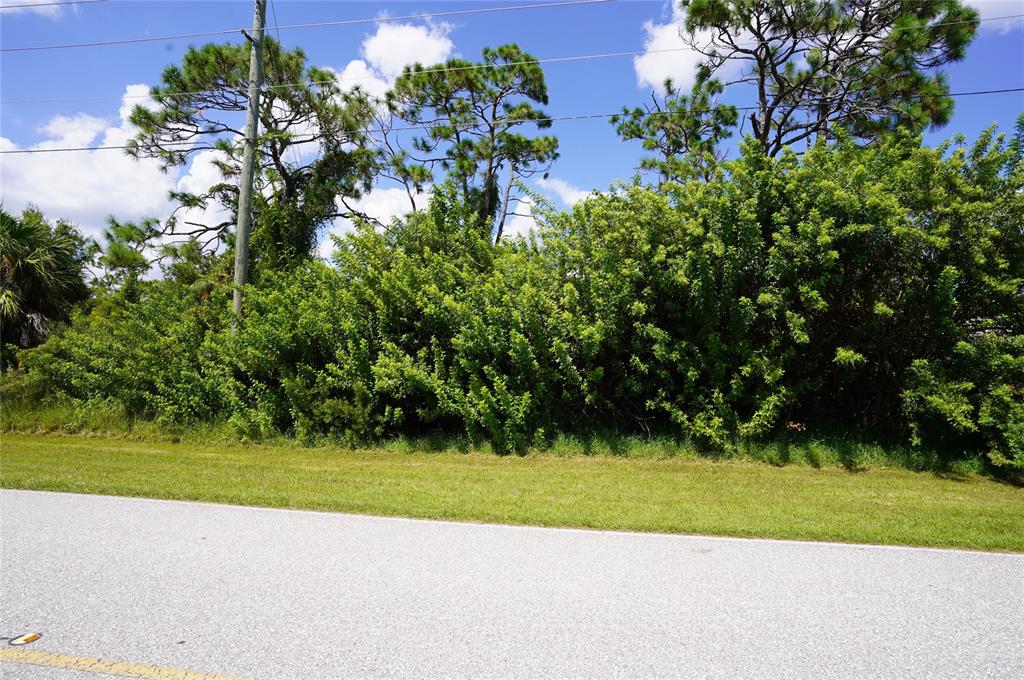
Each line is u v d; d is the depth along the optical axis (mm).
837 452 9797
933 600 4410
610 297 10500
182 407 13141
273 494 7520
